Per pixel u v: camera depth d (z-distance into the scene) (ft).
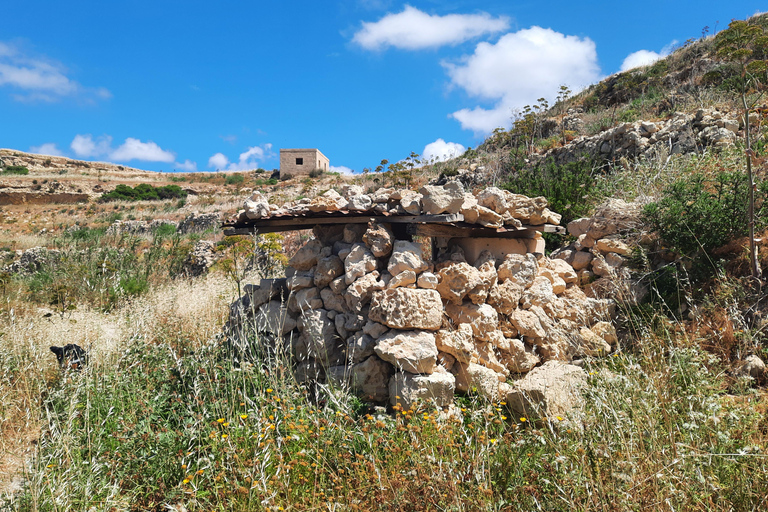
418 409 12.98
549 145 56.03
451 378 14.34
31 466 11.53
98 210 123.65
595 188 30.71
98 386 14.89
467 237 18.43
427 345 14.32
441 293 16.20
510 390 14.52
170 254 53.67
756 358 13.79
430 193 15.89
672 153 32.65
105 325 25.61
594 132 53.01
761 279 16.66
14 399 16.26
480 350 15.81
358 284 15.89
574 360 16.99
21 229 104.42
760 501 8.48
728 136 30.27
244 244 35.04
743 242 18.08
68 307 29.68
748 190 18.49
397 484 9.80
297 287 17.34
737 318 14.71
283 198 94.79
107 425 13.65
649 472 8.65
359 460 11.03
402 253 15.83
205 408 12.57
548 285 18.13
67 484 10.71
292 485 10.87
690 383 11.34
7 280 39.88
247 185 155.84
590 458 9.45
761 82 38.91
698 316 14.98
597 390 10.75
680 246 18.94
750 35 17.61
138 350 17.31
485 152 69.77
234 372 14.67
